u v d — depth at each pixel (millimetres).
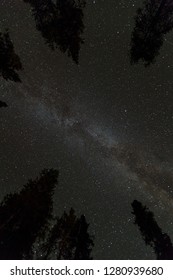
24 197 9000
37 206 8977
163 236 8992
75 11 9039
